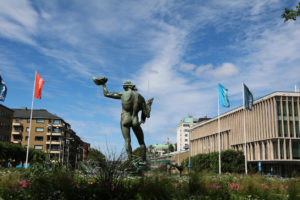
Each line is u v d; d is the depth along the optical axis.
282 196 8.07
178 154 119.69
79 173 7.36
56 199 6.06
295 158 65.56
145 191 6.27
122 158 6.95
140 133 13.35
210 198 6.98
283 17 10.41
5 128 89.75
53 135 104.75
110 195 5.92
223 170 64.44
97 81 13.51
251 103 48.28
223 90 49.78
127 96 13.23
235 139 84.44
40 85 40.84
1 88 37.97
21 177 7.71
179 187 7.28
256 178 9.62
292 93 67.88
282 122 66.50
